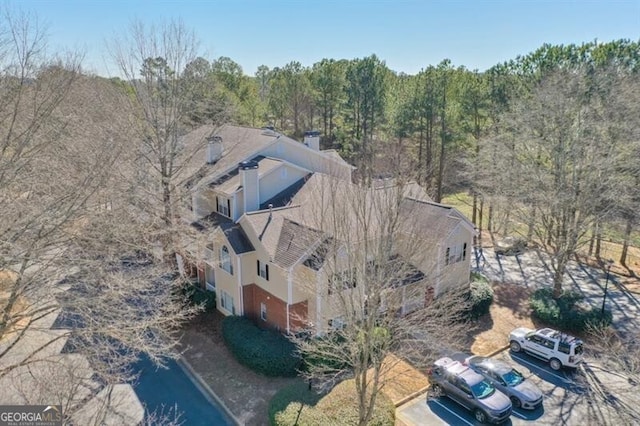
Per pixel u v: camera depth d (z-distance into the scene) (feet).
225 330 64.75
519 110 84.53
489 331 69.41
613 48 96.37
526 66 108.27
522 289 84.48
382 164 57.06
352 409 46.42
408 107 124.98
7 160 42.42
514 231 97.86
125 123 78.07
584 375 58.65
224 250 70.79
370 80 152.25
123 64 82.53
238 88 182.91
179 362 60.75
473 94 117.08
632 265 96.58
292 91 180.14
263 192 81.05
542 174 77.92
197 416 50.57
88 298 45.44
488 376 55.26
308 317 59.82
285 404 47.34
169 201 73.56
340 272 44.96
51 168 51.08
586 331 67.62
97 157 52.70
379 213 44.34
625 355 54.34
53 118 53.67
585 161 72.54
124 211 58.23
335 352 50.70
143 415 50.21
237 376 57.72
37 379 40.50
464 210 135.23
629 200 74.90
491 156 89.51
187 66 80.07
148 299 57.98
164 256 71.67
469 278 77.20
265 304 67.21
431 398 53.93
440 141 122.31
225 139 101.45
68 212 42.24
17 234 40.22
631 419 48.62
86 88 84.99
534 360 62.34
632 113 74.64
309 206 68.44
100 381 49.21
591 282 88.22
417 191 62.54
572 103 75.87
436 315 50.49
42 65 48.88
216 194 81.97
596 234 78.48
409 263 45.70
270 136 94.02
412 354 49.47
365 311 44.96
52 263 45.14
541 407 52.47
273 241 65.10
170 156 78.28
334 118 184.24
